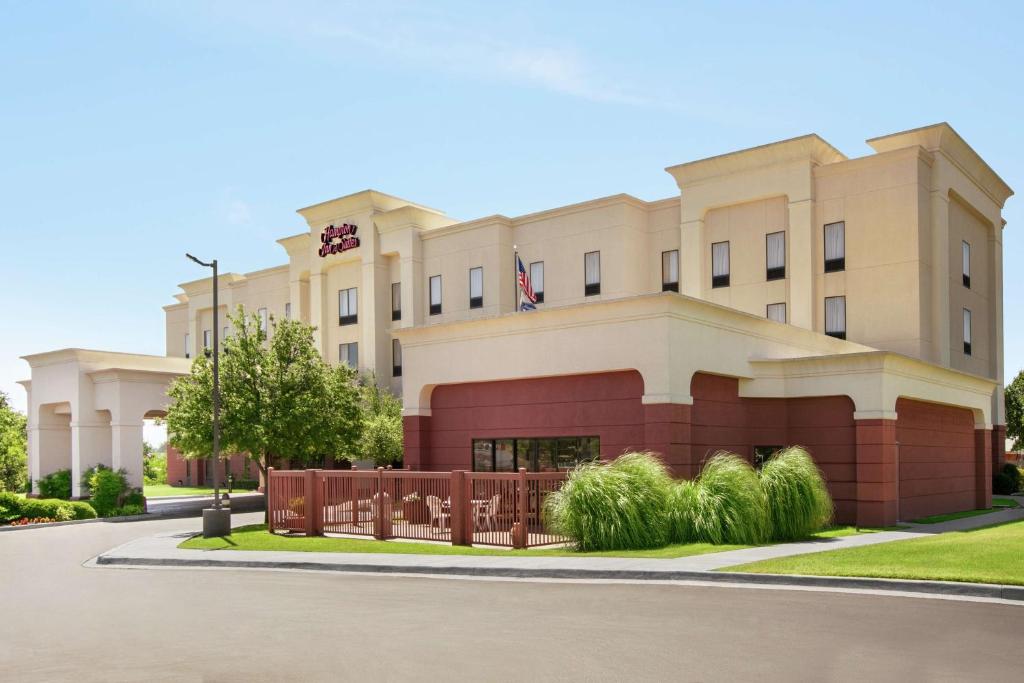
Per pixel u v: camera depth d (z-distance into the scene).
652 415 22.50
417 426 28.00
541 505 20.36
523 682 8.33
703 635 10.16
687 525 18.89
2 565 21.52
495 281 45.97
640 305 22.91
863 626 10.49
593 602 12.65
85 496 44.28
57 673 9.31
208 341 66.44
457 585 15.06
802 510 19.81
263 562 19.20
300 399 32.06
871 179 37.69
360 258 52.09
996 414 45.12
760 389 26.03
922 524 25.27
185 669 9.28
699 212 41.72
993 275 45.25
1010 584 12.39
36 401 48.72
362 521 24.17
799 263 38.62
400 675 8.72
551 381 25.22
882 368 24.36
